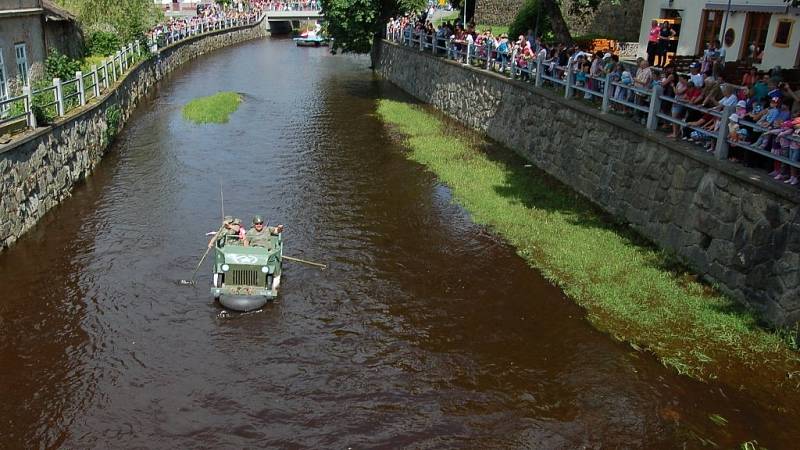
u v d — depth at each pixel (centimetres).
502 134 2272
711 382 970
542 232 1483
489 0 4547
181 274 1305
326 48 5709
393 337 1104
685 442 859
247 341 1088
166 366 1020
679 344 1056
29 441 862
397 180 1897
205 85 3603
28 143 1489
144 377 993
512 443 864
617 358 1034
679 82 1384
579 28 3559
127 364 1023
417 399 951
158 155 2153
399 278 1303
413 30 3494
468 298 1226
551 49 2180
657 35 2208
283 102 3128
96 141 2042
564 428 889
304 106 3028
